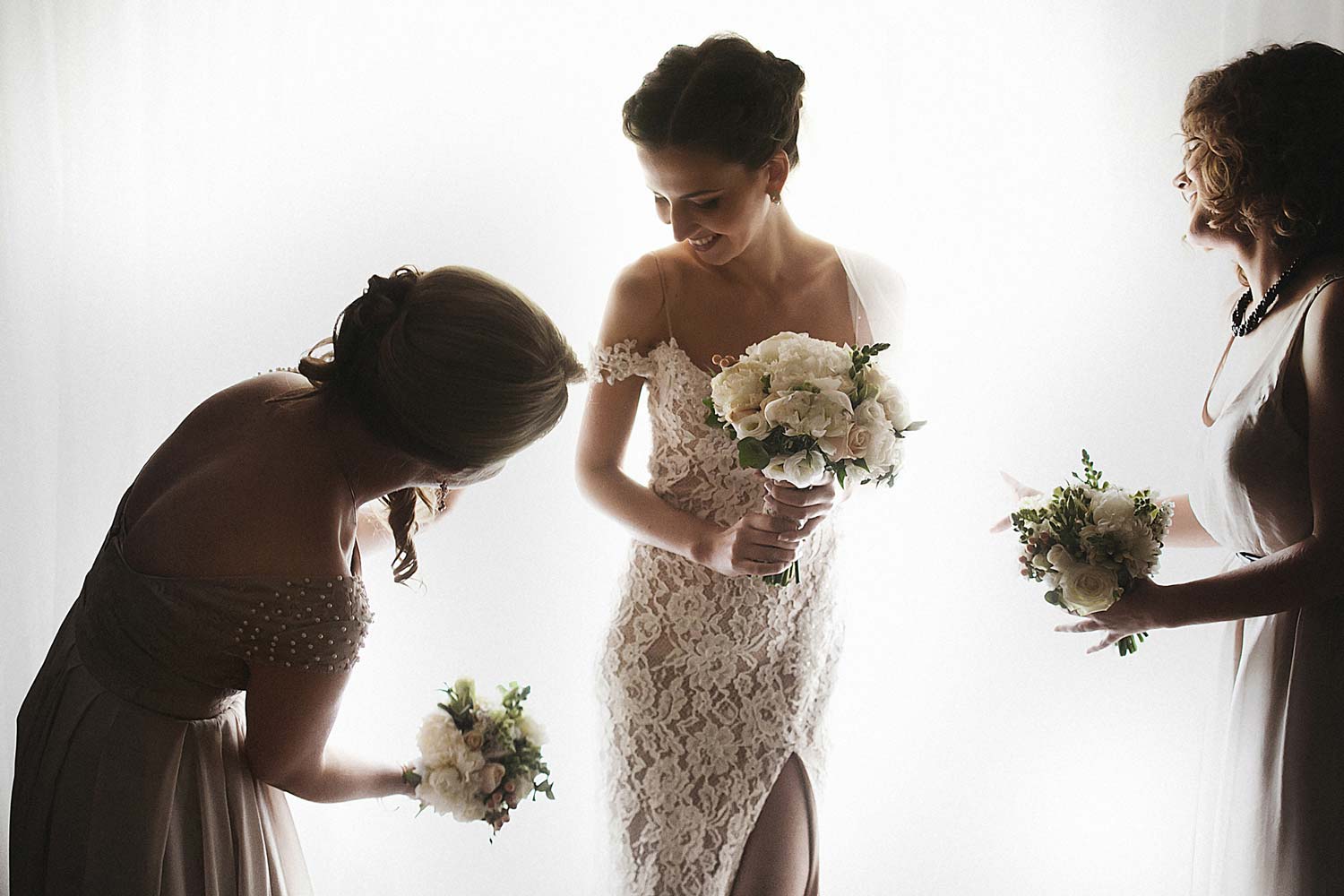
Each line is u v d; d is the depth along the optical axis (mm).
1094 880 2729
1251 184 1645
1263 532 1769
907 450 2707
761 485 2000
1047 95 2523
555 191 2600
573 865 2771
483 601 2736
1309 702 1688
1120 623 1798
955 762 2787
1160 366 2578
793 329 2029
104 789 1435
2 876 2598
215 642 1412
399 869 2717
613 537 2738
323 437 1461
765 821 2061
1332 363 1577
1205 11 2449
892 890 2809
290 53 2516
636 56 2561
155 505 1483
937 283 2598
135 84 2486
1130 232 2547
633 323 2004
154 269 2520
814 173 2572
